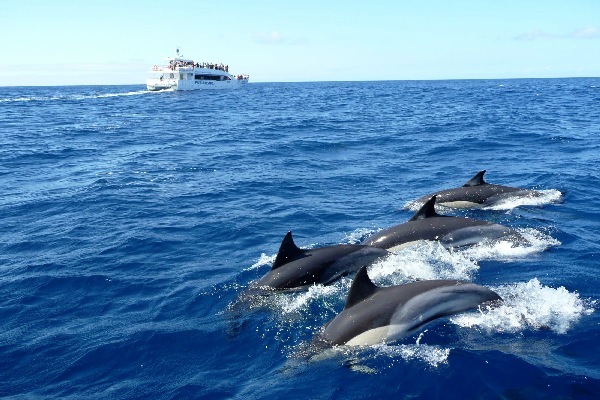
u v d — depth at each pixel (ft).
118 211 64.59
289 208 64.18
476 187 62.90
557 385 27.32
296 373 30.14
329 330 33.19
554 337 31.65
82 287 43.16
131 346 34.01
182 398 28.63
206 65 409.08
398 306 33.19
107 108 256.73
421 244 47.42
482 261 44.60
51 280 44.47
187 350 33.42
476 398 26.91
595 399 26.27
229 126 160.56
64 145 124.16
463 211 59.57
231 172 87.35
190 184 78.69
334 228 56.34
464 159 93.66
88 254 50.26
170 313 38.34
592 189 67.51
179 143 124.26
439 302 33.96
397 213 61.21
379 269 43.27
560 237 49.88
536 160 89.66
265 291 39.93
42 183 81.82
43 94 463.42
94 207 66.59
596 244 47.70
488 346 30.94
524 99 268.00
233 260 47.93
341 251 43.73
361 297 34.35
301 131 141.28
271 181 79.51
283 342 33.65
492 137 116.98
